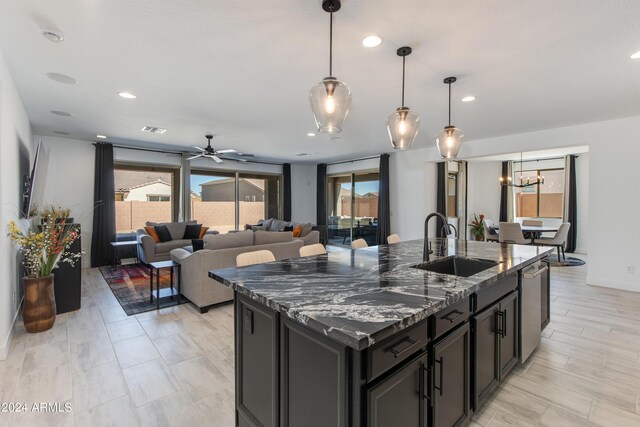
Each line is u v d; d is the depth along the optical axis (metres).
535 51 2.42
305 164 9.50
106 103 3.72
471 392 1.77
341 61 2.60
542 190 8.79
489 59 2.56
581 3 1.83
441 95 3.39
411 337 1.30
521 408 1.95
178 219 7.32
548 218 8.68
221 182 8.25
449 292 1.51
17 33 2.20
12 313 3.02
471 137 5.42
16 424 1.78
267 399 1.56
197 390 2.12
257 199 8.95
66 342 2.80
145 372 2.33
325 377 1.23
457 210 8.80
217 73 2.86
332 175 9.20
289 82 3.07
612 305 3.76
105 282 4.82
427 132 5.09
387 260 2.36
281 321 1.45
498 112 3.99
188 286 3.80
